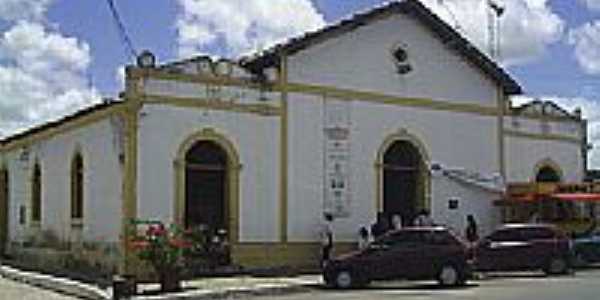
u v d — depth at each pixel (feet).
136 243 72.95
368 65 95.45
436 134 100.78
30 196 107.14
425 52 100.73
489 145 106.01
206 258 82.33
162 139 80.84
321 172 90.84
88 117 88.28
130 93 79.41
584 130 117.91
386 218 93.66
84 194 89.86
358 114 94.07
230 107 85.15
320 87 91.35
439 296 63.57
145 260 72.08
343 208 92.07
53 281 76.74
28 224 107.55
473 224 99.35
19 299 68.23
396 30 98.32
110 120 83.82
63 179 96.43
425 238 75.25
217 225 84.69
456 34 101.91
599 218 102.83
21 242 109.91
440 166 100.63
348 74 93.71
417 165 99.55
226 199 84.89
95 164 87.30
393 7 96.84
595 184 103.60
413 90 99.14
